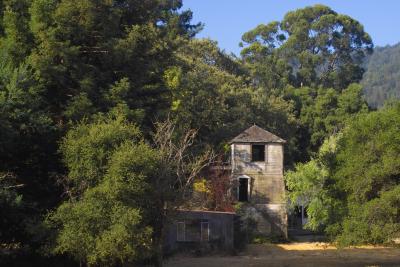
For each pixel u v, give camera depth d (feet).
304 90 275.39
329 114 259.19
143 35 113.19
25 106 79.05
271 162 172.55
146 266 91.50
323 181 157.48
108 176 75.72
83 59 100.68
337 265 118.21
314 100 273.95
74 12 96.12
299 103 272.92
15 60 90.68
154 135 103.09
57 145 84.99
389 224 104.01
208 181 151.43
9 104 75.46
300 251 144.56
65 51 91.76
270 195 170.30
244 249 144.46
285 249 148.87
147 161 78.02
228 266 114.83
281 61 303.68
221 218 136.05
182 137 118.11
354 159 113.60
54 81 91.76
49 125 82.53
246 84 271.90
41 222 74.74
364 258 130.52
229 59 270.26
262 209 169.37
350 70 320.29
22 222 76.07
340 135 162.09
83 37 100.12
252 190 170.50
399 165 105.91
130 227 72.38
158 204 88.79
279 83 299.17
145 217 80.02
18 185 76.28
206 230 134.10
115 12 105.40
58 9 94.27
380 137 110.01
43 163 86.17
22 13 101.14
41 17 93.40
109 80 105.81
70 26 96.48
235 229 145.69
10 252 84.94
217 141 186.60
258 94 238.07
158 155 85.97
